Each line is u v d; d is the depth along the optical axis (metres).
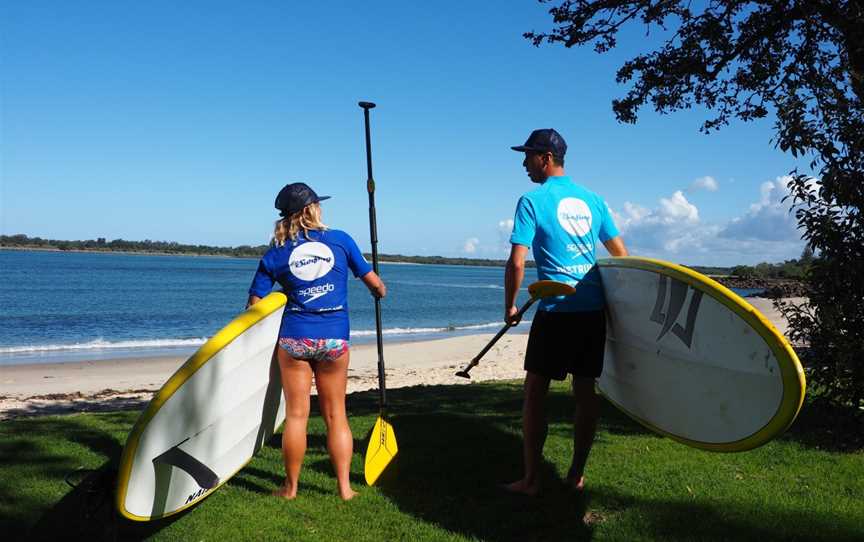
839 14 5.32
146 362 17.22
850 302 4.52
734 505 3.38
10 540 3.02
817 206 4.68
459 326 32.12
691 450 4.42
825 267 4.63
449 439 4.80
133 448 2.67
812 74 6.61
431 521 3.23
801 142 4.48
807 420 5.12
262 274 3.38
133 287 54.53
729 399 2.79
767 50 7.36
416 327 31.73
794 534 3.01
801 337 4.89
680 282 3.02
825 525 3.11
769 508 3.33
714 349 2.84
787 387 2.47
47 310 33.78
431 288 77.69
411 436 4.91
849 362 4.43
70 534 3.10
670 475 3.88
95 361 17.28
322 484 3.81
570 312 3.35
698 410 3.00
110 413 6.57
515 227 3.39
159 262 137.38
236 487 3.75
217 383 3.05
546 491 3.62
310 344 3.36
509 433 4.97
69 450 4.60
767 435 2.59
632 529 3.10
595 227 3.49
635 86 8.24
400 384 12.19
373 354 18.48
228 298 45.47
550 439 4.75
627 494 3.55
